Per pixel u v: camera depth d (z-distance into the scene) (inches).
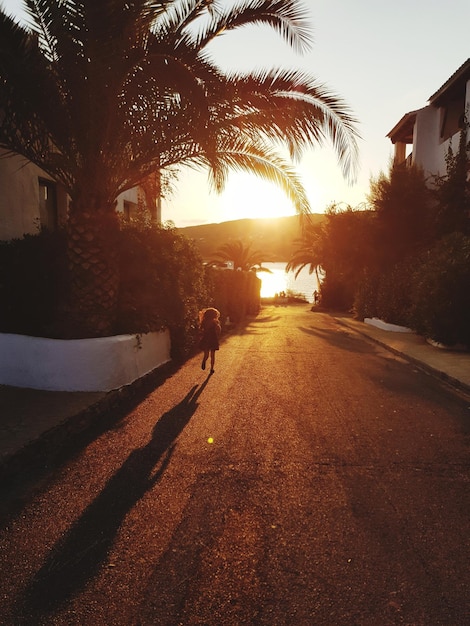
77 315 297.7
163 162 326.0
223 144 346.0
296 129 309.6
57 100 276.2
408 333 673.0
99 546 124.3
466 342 488.4
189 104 267.4
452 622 95.7
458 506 147.6
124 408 264.2
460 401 290.4
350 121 309.6
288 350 518.9
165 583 108.7
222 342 597.6
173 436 213.9
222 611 99.3
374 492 157.2
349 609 99.6
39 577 111.3
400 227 889.5
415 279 598.2
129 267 331.0
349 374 374.6
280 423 235.1
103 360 270.5
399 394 305.9
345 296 1566.2
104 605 101.3
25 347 273.6
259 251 1492.4
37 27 263.7
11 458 170.7
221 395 295.4
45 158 296.2
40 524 135.9
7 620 97.0
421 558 118.8
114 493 155.8
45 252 316.8
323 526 134.6
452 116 872.3
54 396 253.9
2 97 269.4
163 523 136.2
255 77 298.8
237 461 183.9
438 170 889.5
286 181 370.6
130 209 650.8
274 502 149.5
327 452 194.9
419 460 186.9
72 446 202.7
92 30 240.2
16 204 385.4
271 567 114.8
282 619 96.7
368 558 118.6
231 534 130.1
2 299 307.9
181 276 410.6
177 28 284.8
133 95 273.9
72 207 296.8
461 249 510.9
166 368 377.7
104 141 283.3
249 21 280.5
